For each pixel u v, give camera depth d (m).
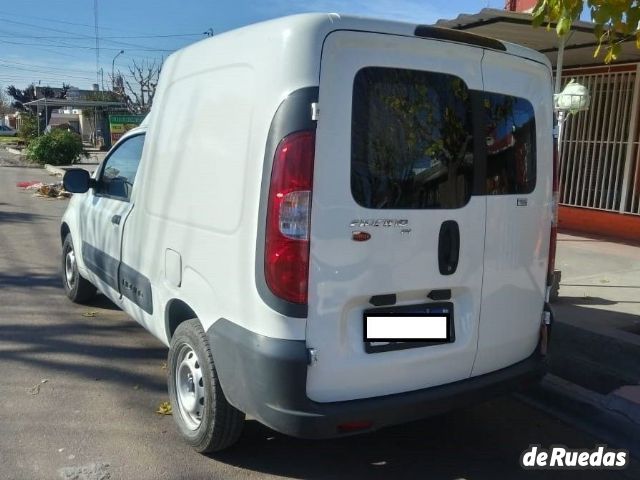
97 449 3.59
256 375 2.90
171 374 3.76
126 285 4.50
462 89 3.23
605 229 10.30
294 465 3.54
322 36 2.79
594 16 3.75
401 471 3.55
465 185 3.25
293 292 2.80
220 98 3.27
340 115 2.84
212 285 3.26
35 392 4.30
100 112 38.03
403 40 2.98
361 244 2.92
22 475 3.29
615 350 4.92
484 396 3.38
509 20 7.36
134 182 4.39
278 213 2.81
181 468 3.44
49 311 6.08
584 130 10.69
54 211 13.23
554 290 6.14
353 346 2.96
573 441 3.99
